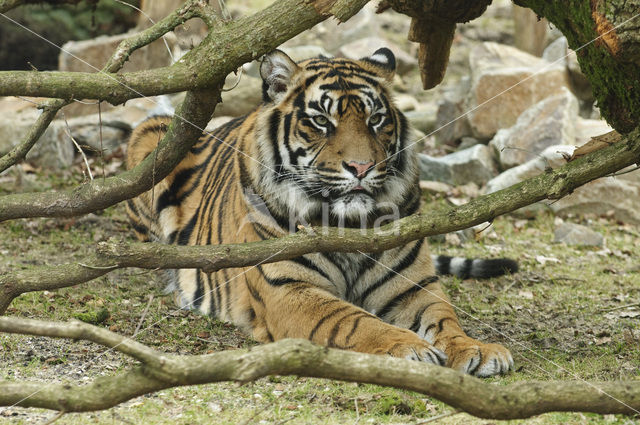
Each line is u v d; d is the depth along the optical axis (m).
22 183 15.38
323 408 6.73
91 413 6.48
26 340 8.38
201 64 6.66
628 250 13.51
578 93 18.11
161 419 6.39
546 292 11.32
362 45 23.31
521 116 16.83
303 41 24.55
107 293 10.61
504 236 14.34
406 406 6.65
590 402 5.12
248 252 6.54
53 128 16.81
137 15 21.73
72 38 21.70
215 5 12.34
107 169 16.67
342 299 9.08
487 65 18.56
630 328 9.38
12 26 21.25
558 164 15.16
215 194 10.66
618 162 6.26
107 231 13.75
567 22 6.59
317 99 8.76
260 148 9.04
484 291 11.39
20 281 6.69
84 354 8.03
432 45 8.89
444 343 7.94
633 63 6.00
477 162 16.45
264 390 7.16
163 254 6.56
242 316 9.54
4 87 6.29
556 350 8.52
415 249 9.12
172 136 7.34
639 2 5.64
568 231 14.08
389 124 8.96
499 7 27.77
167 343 8.68
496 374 7.54
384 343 7.59
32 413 6.48
